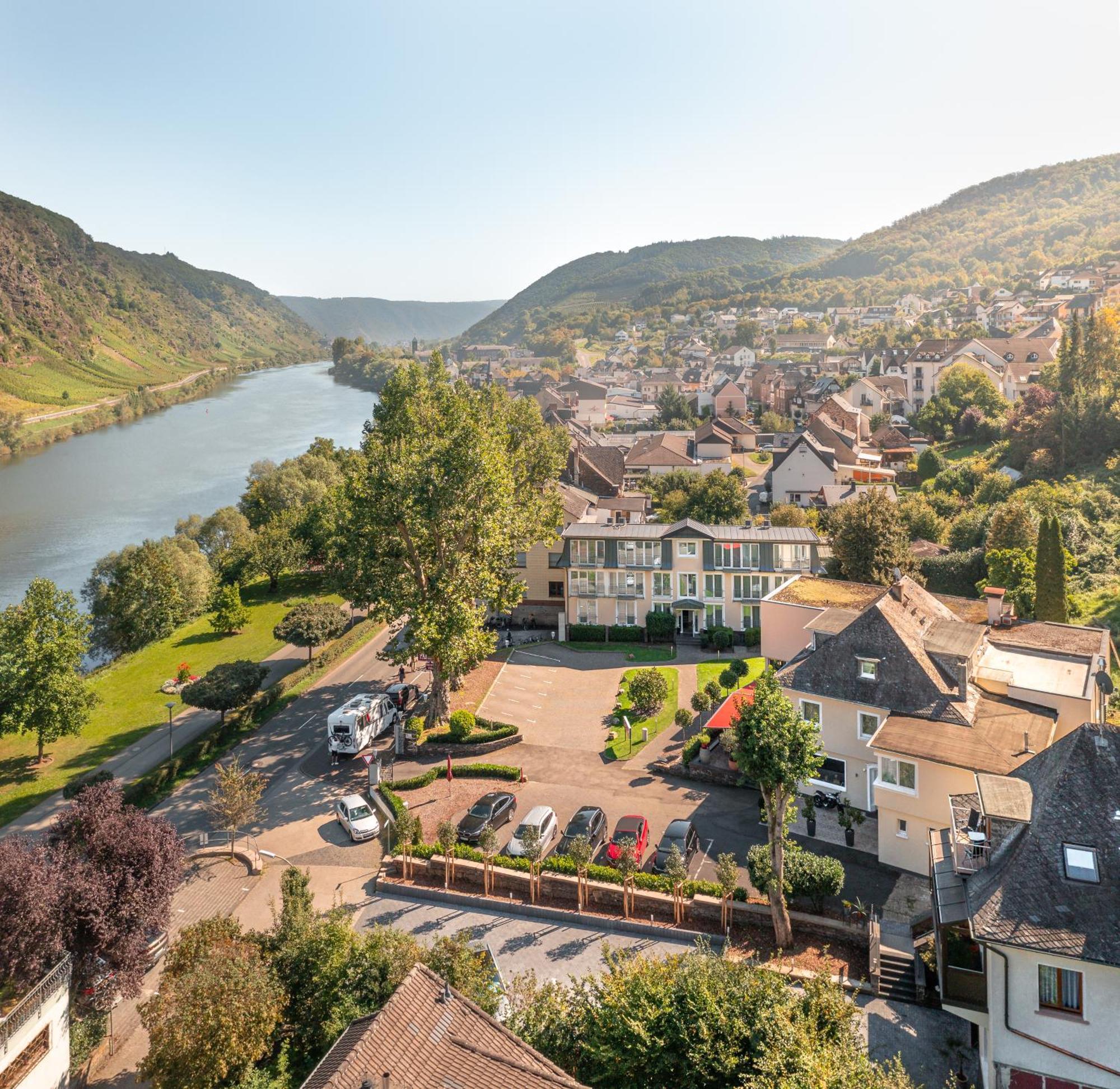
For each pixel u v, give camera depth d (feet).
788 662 172.14
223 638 267.18
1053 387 421.18
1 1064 77.97
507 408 259.19
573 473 396.57
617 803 147.02
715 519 317.42
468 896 123.65
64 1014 88.84
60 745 190.29
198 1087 79.97
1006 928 78.38
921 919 104.17
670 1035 74.84
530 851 129.29
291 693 213.25
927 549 265.34
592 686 201.98
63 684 175.22
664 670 208.23
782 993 78.79
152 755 182.39
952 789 116.88
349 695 210.38
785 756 99.50
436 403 201.67
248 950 91.91
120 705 214.07
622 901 118.01
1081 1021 76.07
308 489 383.24
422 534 175.32
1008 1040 79.15
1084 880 78.89
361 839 142.20
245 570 320.09
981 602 180.45
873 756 135.64
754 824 138.21
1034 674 139.23
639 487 400.88
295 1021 90.33
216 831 148.05
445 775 161.58
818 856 116.47
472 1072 64.23
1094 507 271.28
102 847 99.66
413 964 90.02
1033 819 85.25
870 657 138.00
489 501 181.27
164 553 277.44
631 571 234.17
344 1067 61.26
